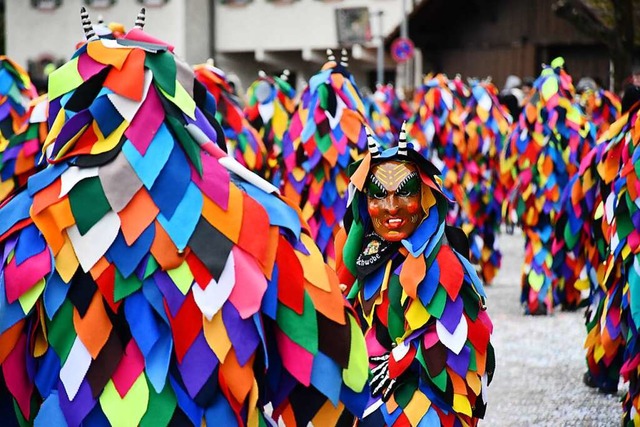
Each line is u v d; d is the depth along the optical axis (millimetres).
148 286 3580
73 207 3611
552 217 11789
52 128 3852
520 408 8109
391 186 5484
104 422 3557
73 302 3594
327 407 3803
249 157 10867
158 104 3730
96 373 3555
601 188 7770
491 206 14211
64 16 43312
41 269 3604
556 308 12562
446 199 5504
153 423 3533
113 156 3650
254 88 13477
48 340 3611
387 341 5648
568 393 8562
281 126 13305
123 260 3580
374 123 15336
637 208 6629
